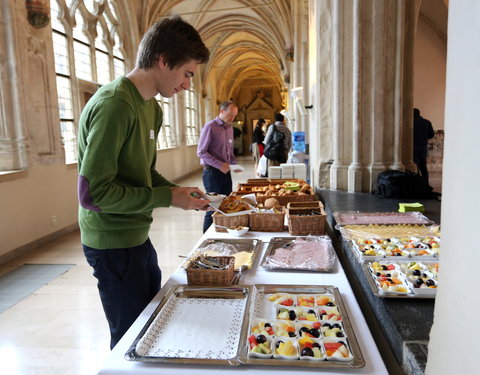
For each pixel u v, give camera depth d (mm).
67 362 2369
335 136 3836
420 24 6062
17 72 4621
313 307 1265
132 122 1352
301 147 7750
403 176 3359
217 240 2109
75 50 6844
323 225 2203
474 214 550
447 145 621
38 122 5039
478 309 545
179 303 1368
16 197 4531
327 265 1655
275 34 14352
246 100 31234
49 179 5195
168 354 1060
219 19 14688
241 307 1326
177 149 12508
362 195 3553
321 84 3973
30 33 4887
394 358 1200
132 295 1497
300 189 3316
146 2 9531
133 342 1109
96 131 1259
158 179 1787
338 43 3668
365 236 1974
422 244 1748
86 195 1259
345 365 959
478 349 545
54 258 4402
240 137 27625
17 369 2305
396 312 1207
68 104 6352
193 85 16172
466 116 561
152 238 5211
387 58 3582
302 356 1000
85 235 1471
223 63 21812
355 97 3631
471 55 541
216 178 4395
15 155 4695
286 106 16781
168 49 1351
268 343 1068
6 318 2943
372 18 3510
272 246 1980
